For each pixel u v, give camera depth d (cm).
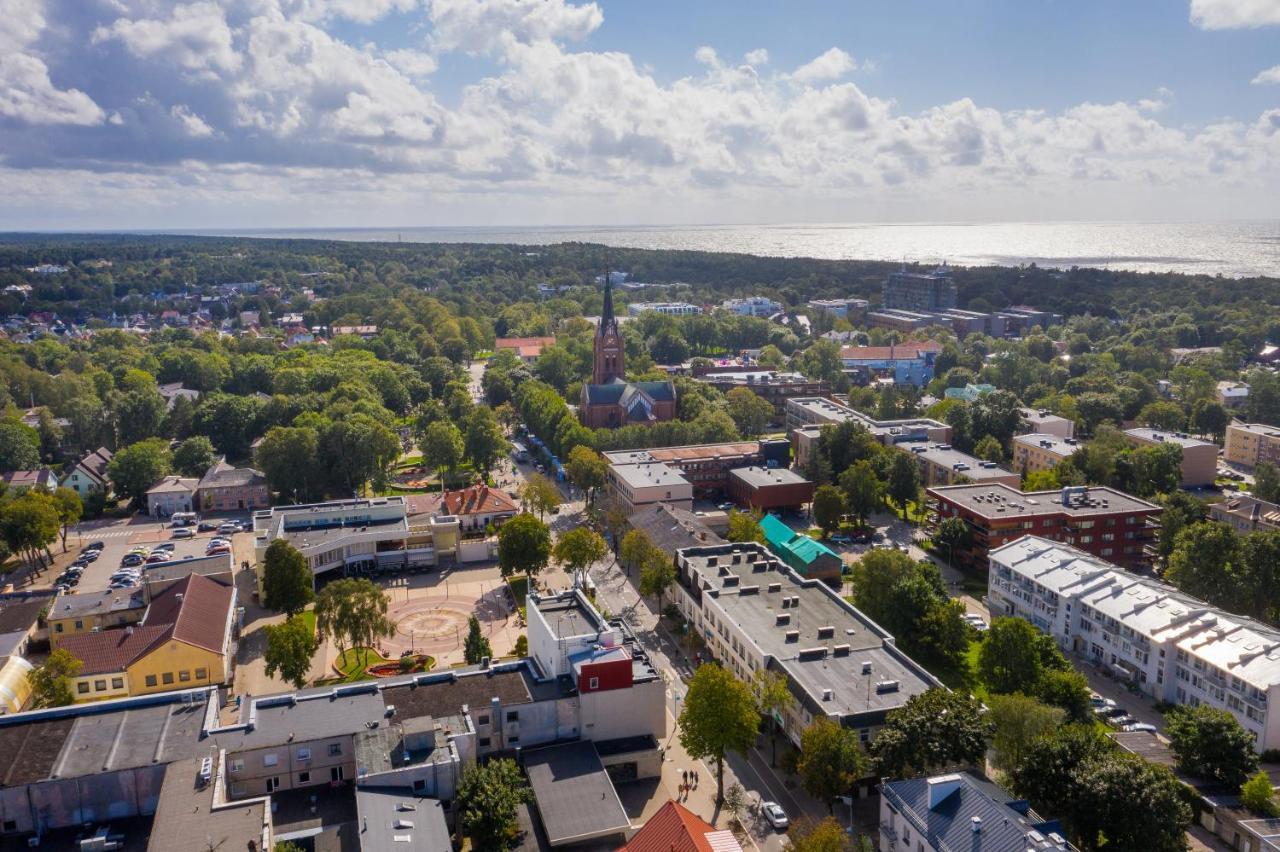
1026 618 18462
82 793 10675
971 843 9969
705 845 9981
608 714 13325
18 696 14925
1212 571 17925
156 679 15250
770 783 13200
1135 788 10888
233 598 17850
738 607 16612
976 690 15662
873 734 12850
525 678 13788
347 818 11169
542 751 12800
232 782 11544
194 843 9431
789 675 14025
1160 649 15500
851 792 12725
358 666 16538
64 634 17112
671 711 15125
